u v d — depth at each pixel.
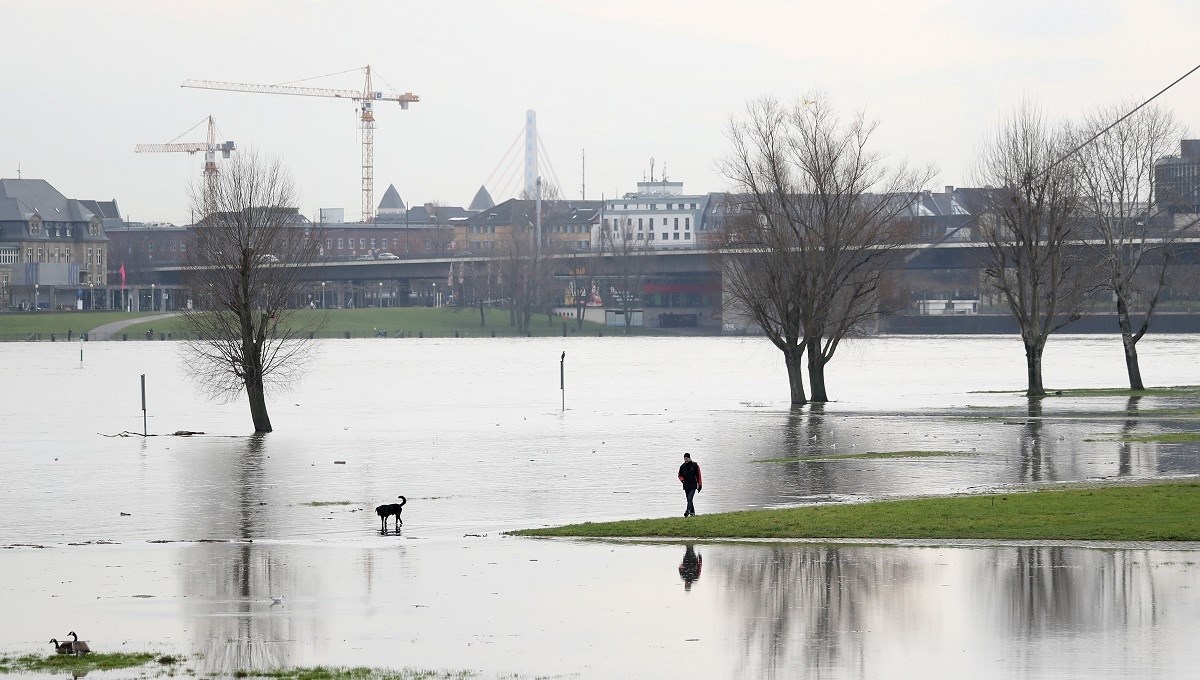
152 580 71.62
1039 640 55.31
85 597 67.38
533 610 62.72
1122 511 84.00
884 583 66.44
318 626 60.41
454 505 100.56
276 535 87.56
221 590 68.69
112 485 114.94
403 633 58.84
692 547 78.00
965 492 100.25
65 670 53.41
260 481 116.50
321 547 81.88
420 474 119.88
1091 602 61.47
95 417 191.62
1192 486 95.62
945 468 115.69
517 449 140.00
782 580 67.94
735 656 54.09
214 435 161.25
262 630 59.75
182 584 70.44
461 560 75.88
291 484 114.25
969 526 80.81
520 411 195.25
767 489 105.50
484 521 92.50
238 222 166.00
